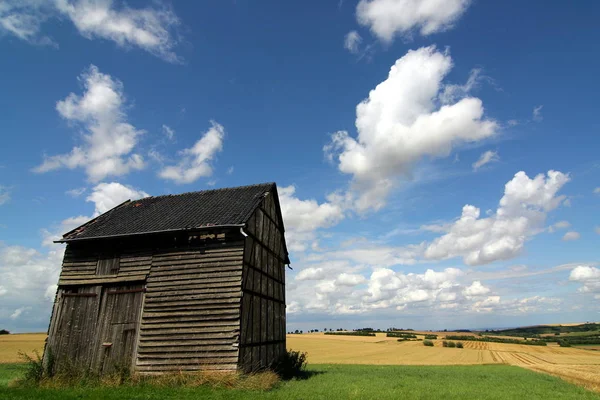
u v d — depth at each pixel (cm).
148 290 1809
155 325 1738
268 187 2291
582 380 2722
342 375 2316
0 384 1634
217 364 1616
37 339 6694
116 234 1925
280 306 2400
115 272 1908
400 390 1622
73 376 1666
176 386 1498
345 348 7181
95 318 1841
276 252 2392
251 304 1845
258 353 1875
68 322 1866
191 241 1856
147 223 2031
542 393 1819
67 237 1998
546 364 4694
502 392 1766
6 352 4269
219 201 2194
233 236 1822
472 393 1655
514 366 4297
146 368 1672
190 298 1747
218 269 1773
